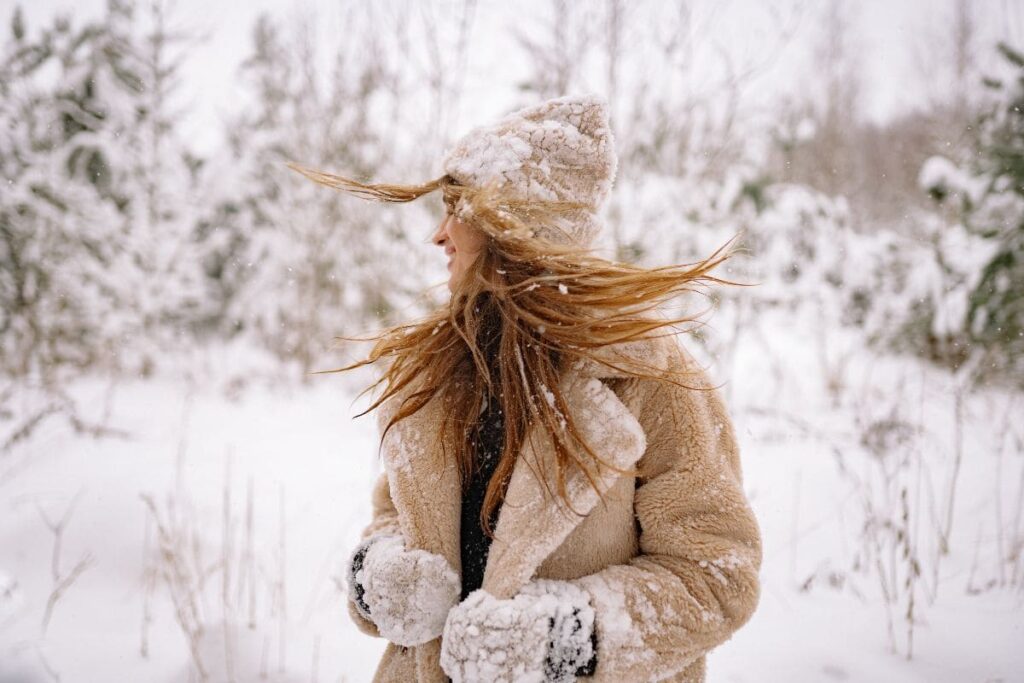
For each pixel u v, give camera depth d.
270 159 7.65
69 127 6.70
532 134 1.35
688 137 6.57
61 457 4.18
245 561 3.12
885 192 12.17
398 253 6.80
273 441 4.93
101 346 6.40
